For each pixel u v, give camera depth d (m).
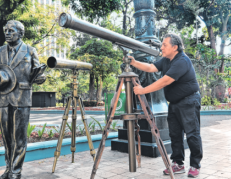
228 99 23.19
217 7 21.91
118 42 2.17
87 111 14.75
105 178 2.46
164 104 4.04
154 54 2.75
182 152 2.65
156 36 4.39
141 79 4.05
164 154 2.07
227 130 6.00
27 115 2.32
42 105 23.14
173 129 2.66
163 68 2.73
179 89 2.50
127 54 2.29
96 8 11.32
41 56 19.89
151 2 4.34
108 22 22.17
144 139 3.57
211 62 19.38
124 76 2.23
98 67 20.91
